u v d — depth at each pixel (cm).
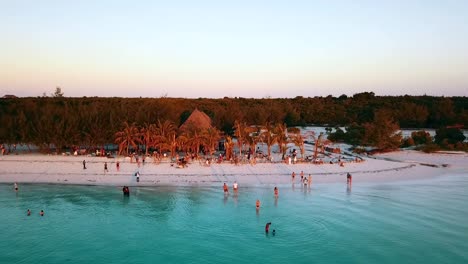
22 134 8469
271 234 4050
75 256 3525
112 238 3944
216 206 4975
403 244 3772
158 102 10606
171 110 10381
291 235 4016
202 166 7144
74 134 8575
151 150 9212
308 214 4672
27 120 8894
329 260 3438
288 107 18375
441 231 4119
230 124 11981
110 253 3591
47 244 3791
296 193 5612
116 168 6925
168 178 6344
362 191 5781
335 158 8381
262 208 4897
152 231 4134
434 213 4731
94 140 8688
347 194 5597
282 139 8131
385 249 3656
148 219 4491
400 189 5941
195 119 9500
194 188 5831
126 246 3756
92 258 3484
